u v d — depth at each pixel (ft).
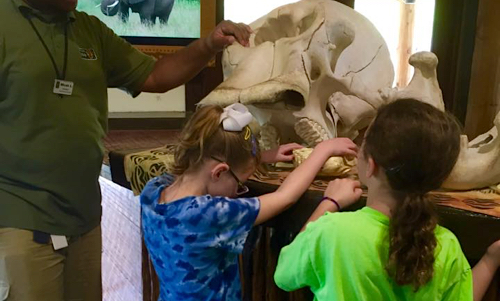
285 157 4.09
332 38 4.40
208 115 3.40
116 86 4.74
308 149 4.07
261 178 4.13
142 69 4.68
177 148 3.58
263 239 4.19
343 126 4.62
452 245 2.95
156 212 3.45
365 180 3.06
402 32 11.02
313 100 4.31
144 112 9.33
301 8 4.51
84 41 4.19
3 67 3.67
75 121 3.93
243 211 3.28
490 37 8.13
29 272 3.81
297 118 4.23
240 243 3.33
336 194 3.41
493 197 3.60
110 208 6.36
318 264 2.96
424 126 2.76
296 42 4.16
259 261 4.22
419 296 2.80
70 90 3.92
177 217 3.30
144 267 5.16
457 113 8.52
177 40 8.98
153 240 3.51
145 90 4.80
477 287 3.10
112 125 8.43
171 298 3.45
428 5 10.44
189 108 9.56
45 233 3.86
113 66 4.57
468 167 3.60
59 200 3.92
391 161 2.81
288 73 3.97
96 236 4.35
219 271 3.42
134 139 7.22
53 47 3.86
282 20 4.59
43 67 3.76
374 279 2.81
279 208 3.45
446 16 8.42
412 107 2.85
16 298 3.84
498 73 8.16
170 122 8.66
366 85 4.55
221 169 3.34
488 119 8.32
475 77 8.32
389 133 2.82
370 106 4.50
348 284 2.85
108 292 6.66
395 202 2.90
